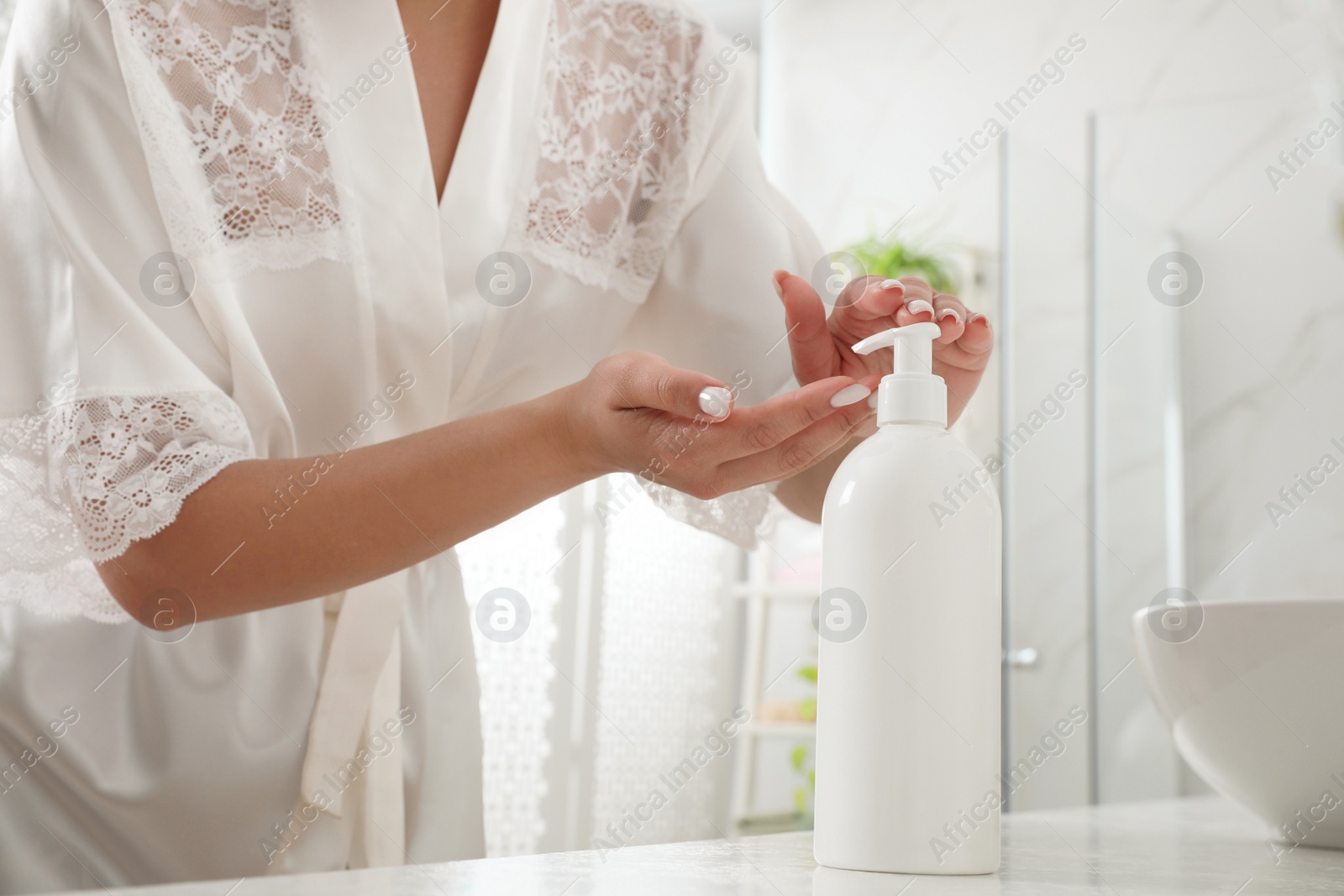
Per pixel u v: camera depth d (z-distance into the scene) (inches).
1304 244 78.4
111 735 21.9
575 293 26.1
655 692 75.1
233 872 22.3
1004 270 79.9
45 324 19.5
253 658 22.6
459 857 24.6
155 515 18.3
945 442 14.5
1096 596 76.9
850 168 96.4
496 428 18.8
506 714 58.6
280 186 22.2
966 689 13.9
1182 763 73.2
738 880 12.8
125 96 20.2
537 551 60.1
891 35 96.2
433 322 23.6
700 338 27.9
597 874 13.1
